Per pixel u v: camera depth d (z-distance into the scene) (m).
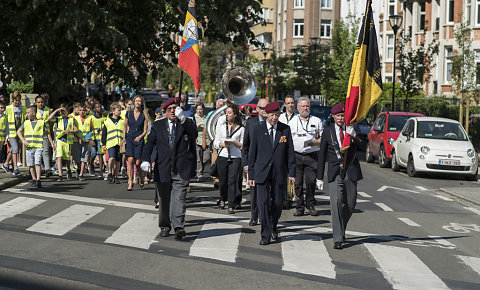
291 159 9.34
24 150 18.97
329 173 8.95
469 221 11.76
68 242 8.89
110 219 10.77
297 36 79.19
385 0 54.12
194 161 9.41
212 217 11.34
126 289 6.61
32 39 20.36
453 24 42.56
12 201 12.59
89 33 19.89
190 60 10.84
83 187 15.18
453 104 31.19
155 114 15.39
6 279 6.86
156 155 9.34
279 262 8.00
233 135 11.90
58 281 6.84
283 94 58.53
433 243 9.55
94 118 17.91
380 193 15.47
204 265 7.72
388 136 22.41
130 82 26.88
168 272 7.35
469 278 7.51
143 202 12.78
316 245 9.11
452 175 20.66
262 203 9.08
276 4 86.56
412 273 7.64
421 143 19.48
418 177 19.66
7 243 8.76
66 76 21.77
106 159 16.89
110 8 21.00
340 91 43.22
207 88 81.88
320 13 78.12
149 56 26.83
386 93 39.28
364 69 8.98
